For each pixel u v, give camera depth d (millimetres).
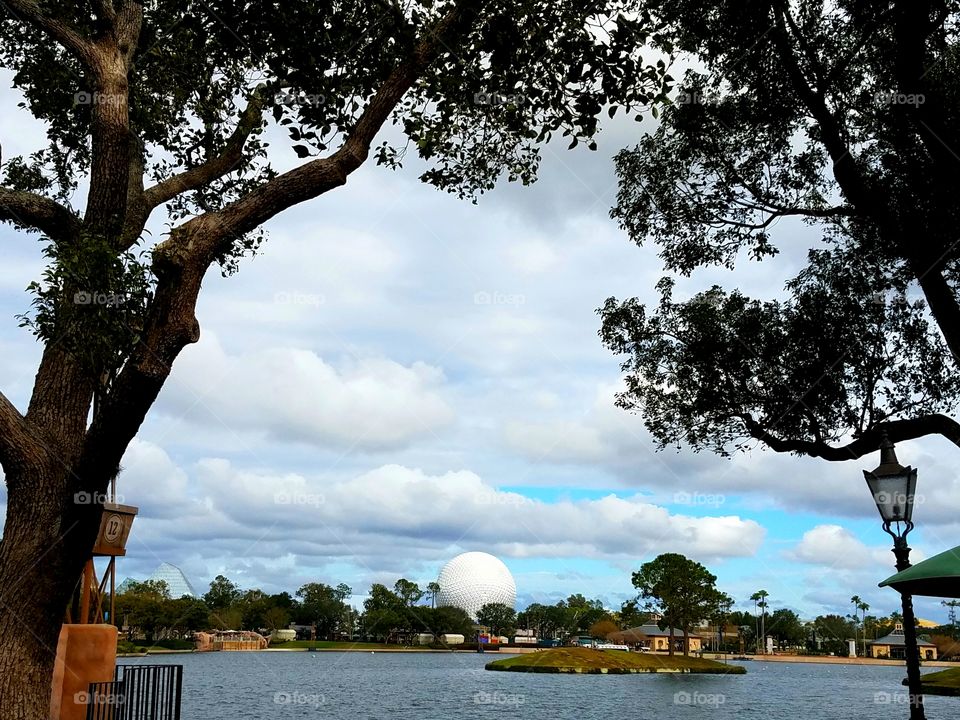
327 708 42750
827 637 181875
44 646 11820
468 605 163875
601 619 188250
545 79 13703
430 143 14102
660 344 18109
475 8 12750
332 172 12711
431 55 13094
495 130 15617
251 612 160125
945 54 15422
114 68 14211
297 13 13219
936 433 15531
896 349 16453
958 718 40719
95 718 15992
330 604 172000
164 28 16656
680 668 95000
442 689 59656
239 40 14383
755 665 144250
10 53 18359
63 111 18781
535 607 182125
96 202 13836
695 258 17938
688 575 101500
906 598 11398
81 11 15562
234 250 20250
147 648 124312
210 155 18750
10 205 13406
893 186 15625
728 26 15422
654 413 18578
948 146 14188
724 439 17812
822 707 49562
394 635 164500
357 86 13961
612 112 13477
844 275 16750
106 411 11484
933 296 14664
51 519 11859
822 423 16516
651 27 13156
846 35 15641
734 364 17062
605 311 18891
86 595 17875
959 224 14578
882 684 82125
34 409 12562
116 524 18781
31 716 11484
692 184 17484
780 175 16922
